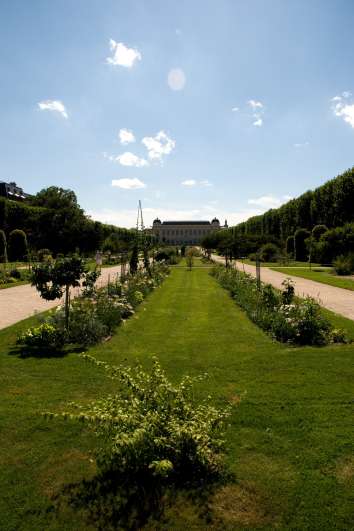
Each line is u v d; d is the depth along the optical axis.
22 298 15.09
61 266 8.28
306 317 8.15
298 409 4.75
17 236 37.16
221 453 3.77
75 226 48.28
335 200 33.94
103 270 31.89
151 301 14.24
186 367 6.45
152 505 3.08
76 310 9.27
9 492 3.24
